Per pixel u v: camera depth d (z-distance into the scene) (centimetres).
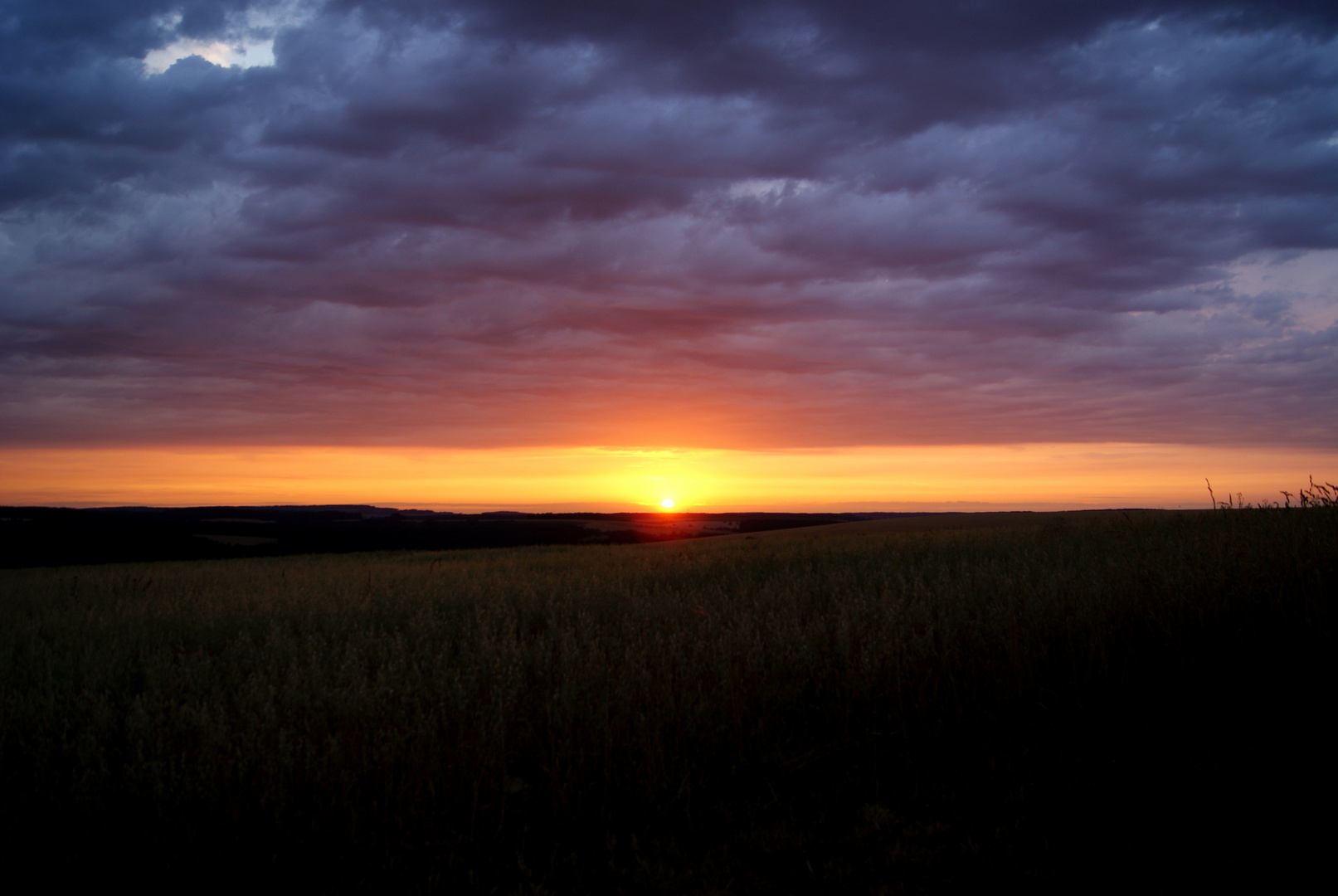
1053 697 461
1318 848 293
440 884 322
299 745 400
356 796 376
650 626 694
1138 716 426
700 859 335
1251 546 594
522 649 595
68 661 625
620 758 409
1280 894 272
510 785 407
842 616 589
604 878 324
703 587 1005
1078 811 343
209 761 388
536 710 467
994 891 292
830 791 389
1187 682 451
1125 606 537
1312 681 419
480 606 938
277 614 898
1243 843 303
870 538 1908
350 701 464
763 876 317
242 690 503
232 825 355
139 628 823
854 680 489
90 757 416
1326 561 532
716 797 392
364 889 320
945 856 320
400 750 406
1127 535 1007
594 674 511
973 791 373
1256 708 410
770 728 459
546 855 344
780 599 776
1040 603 561
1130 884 287
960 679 498
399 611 916
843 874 313
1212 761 368
